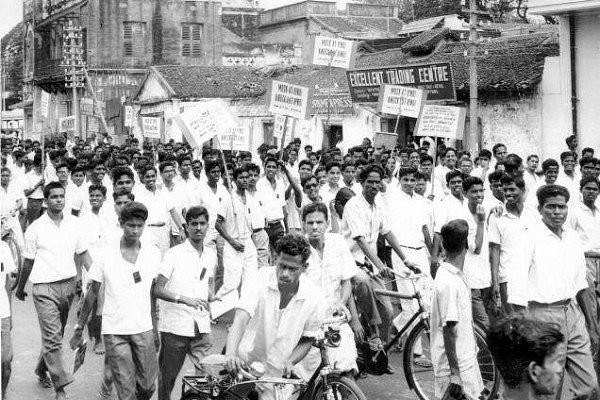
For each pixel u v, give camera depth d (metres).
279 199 12.49
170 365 7.06
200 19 51.00
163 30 50.31
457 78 23.92
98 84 49.06
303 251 5.37
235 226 10.35
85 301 6.82
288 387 5.57
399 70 24.30
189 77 39.84
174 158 15.38
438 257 9.73
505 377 3.29
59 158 15.34
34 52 55.62
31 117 58.53
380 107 16.27
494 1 41.09
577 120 20.23
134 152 18.88
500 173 9.79
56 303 7.85
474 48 19.70
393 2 56.53
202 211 7.02
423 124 14.77
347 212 8.56
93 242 8.78
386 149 16.78
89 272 6.72
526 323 3.32
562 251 6.46
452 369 6.30
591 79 19.92
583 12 19.69
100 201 10.47
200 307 6.78
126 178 9.87
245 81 39.91
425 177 11.05
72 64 33.78
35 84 55.53
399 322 8.66
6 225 10.20
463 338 6.32
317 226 6.95
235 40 51.91
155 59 50.19
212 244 10.28
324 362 5.83
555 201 6.44
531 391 3.27
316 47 18.39
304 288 5.54
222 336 10.06
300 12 49.38
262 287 5.57
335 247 7.09
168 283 6.95
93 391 8.07
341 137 30.23
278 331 5.54
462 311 6.32
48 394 7.98
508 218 8.79
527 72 22.25
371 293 7.79
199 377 6.18
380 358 7.57
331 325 5.95
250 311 5.55
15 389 8.10
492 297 8.93
